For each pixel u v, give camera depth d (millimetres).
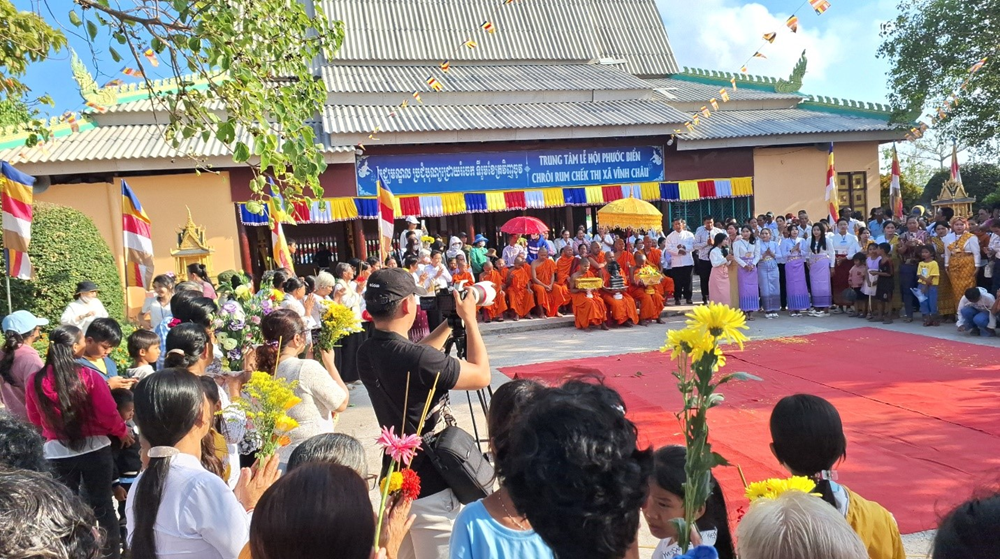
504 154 17672
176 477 2518
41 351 9031
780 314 13836
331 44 7195
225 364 5273
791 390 7922
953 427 6367
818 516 1670
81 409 4176
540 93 19031
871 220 16438
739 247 13406
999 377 7926
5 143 13734
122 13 6195
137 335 5145
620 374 9312
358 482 1763
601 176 18375
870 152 19844
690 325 1747
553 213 20891
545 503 1566
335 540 1642
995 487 1609
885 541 2570
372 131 15828
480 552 2020
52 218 10781
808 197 19625
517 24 22297
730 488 5199
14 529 1295
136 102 16141
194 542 2443
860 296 12672
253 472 3018
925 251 11422
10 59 6348
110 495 4391
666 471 2453
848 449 6008
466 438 3070
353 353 9445
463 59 20953
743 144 18562
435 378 3029
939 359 9008
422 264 12359
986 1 16062
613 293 13359
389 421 3109
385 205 12086
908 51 17219
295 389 3898
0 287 10352
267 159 6082
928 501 4910
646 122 17688
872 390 7750
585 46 22469
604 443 1557
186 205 15461
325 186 16453
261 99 6156
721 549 2506
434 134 16484
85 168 13961
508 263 15789
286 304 7168
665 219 19812
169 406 2578
